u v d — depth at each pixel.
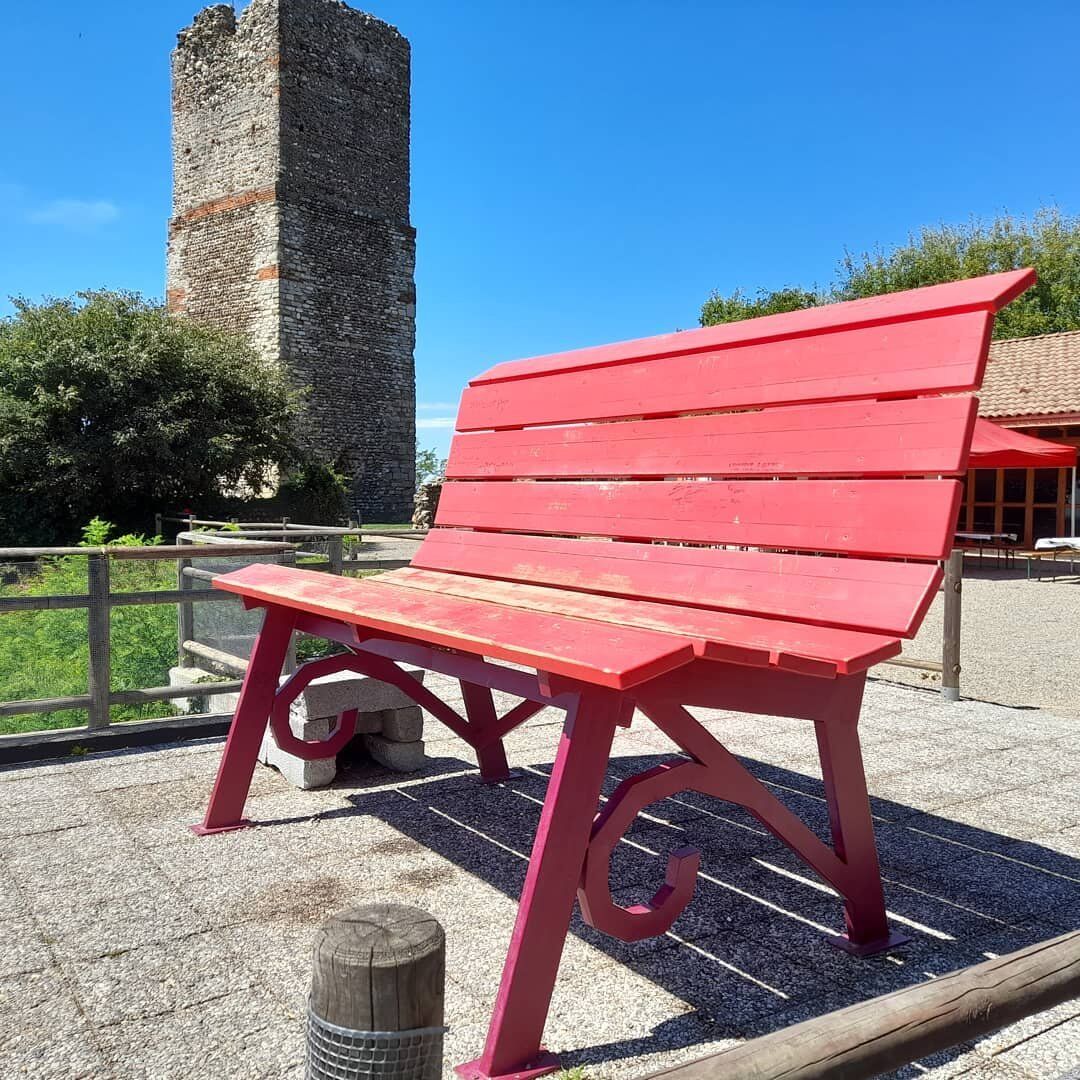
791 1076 1.01
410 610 2.32
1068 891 2.60
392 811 3.19
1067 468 16.00
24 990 2.00
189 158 27.70
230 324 27.05
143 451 20.59
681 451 2.74
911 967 2.16
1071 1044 1.85
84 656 4.66
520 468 3.38
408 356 29.47
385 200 28.55
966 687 5.83
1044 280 33.72
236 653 4.60
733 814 3.27
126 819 3.07
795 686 2.07
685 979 2.10
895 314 2.25
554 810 1.74
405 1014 1.11
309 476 25.00
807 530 2.30
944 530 2.00
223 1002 1.96
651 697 1.83
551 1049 1.82
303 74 25.94
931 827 3.12
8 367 20.48
